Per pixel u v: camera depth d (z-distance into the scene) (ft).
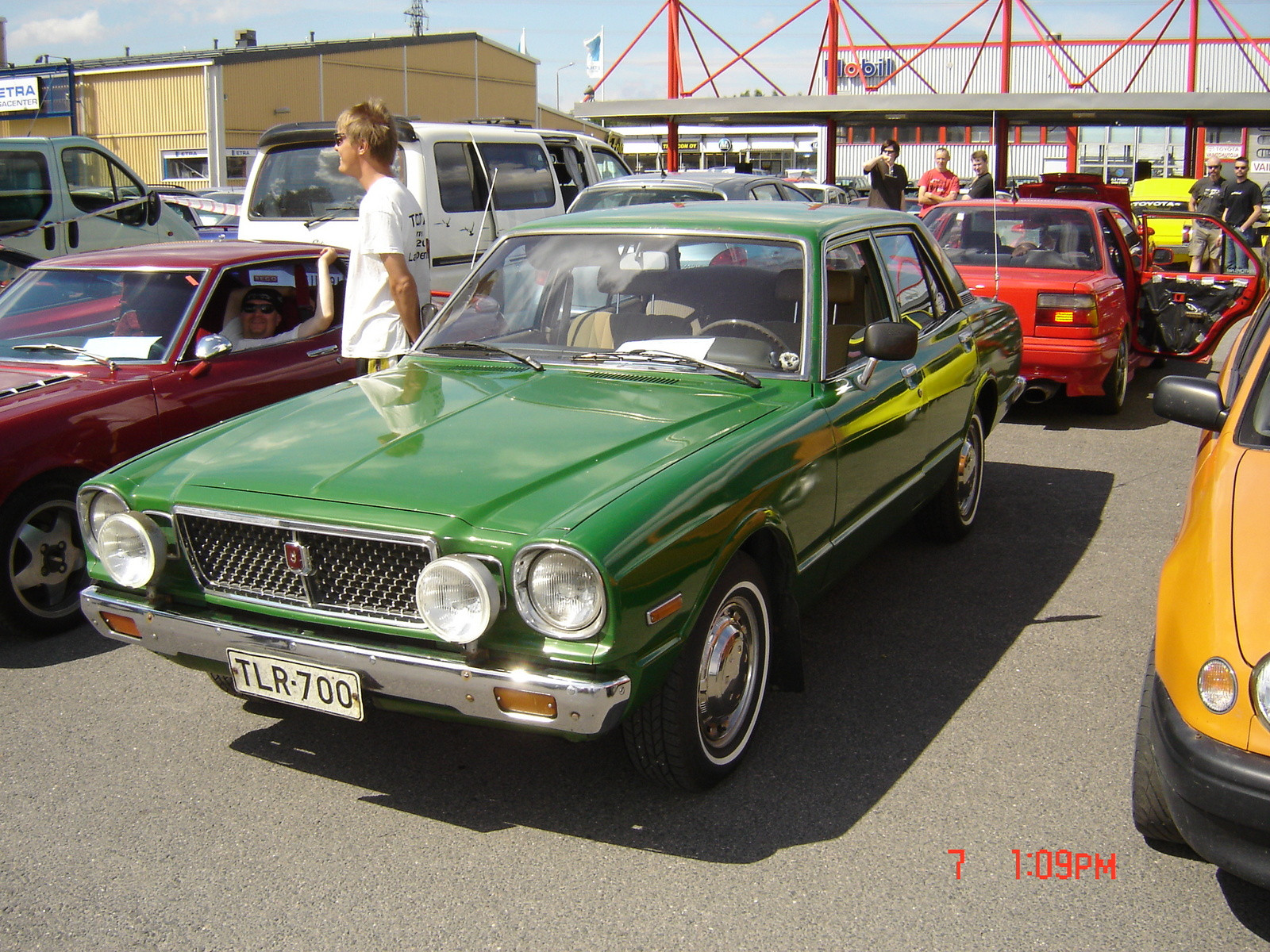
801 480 11.55
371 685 9.56
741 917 9.05
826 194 56.65
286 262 18.94
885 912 9.12
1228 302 29.99
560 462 10.19
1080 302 26.30
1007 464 24.27
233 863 9.84
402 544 9.32
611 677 8.93
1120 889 9.45
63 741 12.10
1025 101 81.51
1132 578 17.12
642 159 136.15
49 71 119.55
